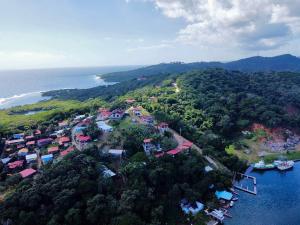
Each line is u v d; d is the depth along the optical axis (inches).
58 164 3417.8
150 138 4252.0
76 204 2923.2
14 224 2719.0
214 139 5088.6
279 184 4192.9
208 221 3208.7
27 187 3075.8
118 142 4192.9
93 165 3457.2
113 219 2839.6
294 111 7406.5
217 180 3929.6
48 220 2805.1
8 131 5398.6
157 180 3380.9
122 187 3319.4
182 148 4284.0
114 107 6555.1
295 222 3198.8
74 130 5147.6
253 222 3201.3
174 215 3235.7
